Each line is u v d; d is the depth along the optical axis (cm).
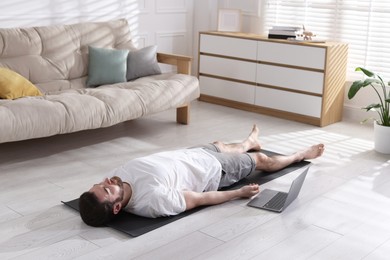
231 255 257
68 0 497
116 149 410
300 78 498
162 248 262
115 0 536
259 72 528
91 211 278
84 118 378
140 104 413
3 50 424
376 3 490
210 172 315
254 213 303
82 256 254
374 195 333
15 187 332
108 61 462
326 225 291
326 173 367
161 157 306
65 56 457
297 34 517
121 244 265
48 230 279
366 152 416
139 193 289
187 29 614
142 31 569
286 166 378
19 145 411
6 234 273
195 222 290
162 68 601
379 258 258
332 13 521
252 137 397
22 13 467
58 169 365
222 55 556
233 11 572
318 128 485
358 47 507
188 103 475
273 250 262
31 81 434
